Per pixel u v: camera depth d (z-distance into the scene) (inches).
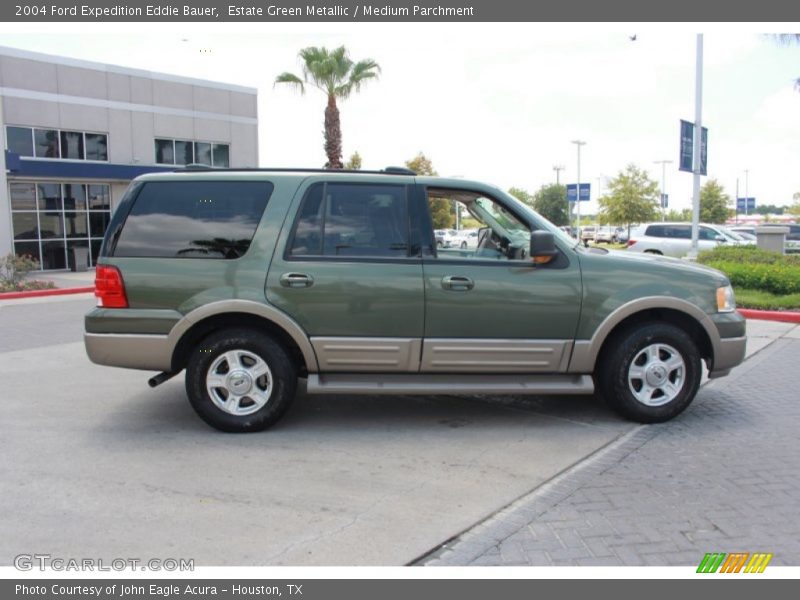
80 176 849.5
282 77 991.0
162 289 208.7
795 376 294.8
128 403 253.8
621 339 219.3
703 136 736.3
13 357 343.6
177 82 988.6
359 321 210.8
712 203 2448.3
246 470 185.6
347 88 994.7
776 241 701.9
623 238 1823.3
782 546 143.1
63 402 255.3
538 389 214.1
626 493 169.8
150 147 964.6
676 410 222.4
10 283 679.7
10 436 214.4
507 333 213.5
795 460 192.5
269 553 140.4
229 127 1062.4
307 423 228.1
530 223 219.0
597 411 241.8
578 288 213.5
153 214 214.1
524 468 187.5
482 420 232.2
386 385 212.5
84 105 887.1
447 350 212.7
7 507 161.3
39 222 868.6
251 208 213.9
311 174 217.0
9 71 814.5
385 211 215.5
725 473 182.9
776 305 484.7
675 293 216.7
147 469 185.9
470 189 221.3
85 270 904.3
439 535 147.9
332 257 211.6
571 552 140.8
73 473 182.9
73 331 432.5
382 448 203.6
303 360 224.1
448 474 183.0
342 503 164.2
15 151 830.5
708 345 225.3
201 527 151.6
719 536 147.5
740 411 240.8
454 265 212.5
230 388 213.5
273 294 208.7
